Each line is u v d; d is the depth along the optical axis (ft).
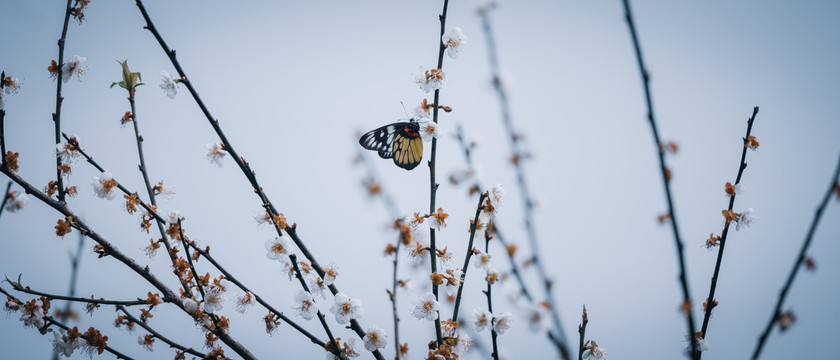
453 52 8.77
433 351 7.57
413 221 8.06
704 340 7.18
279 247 8.35
